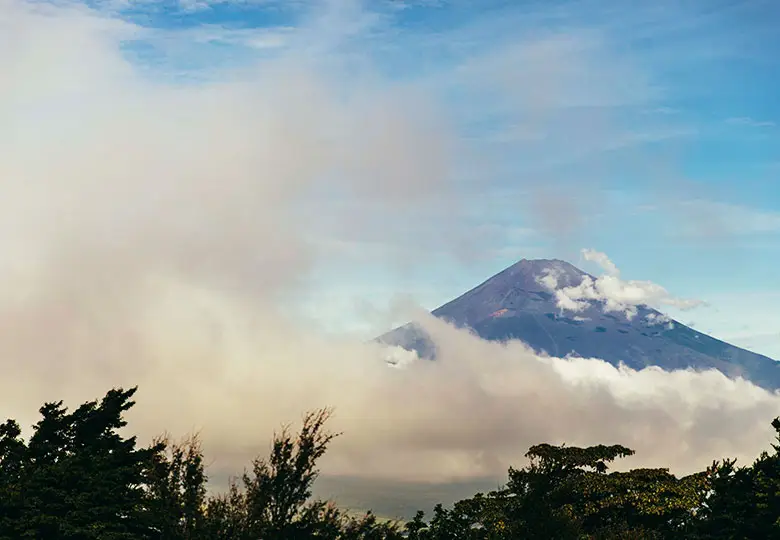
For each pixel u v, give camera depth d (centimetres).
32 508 4022
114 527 3994
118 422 4662
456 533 6694
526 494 5966
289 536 2972
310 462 3053
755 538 5456
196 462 3198
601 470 6988
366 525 3052
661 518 6588
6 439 4450
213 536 2994
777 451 5791
